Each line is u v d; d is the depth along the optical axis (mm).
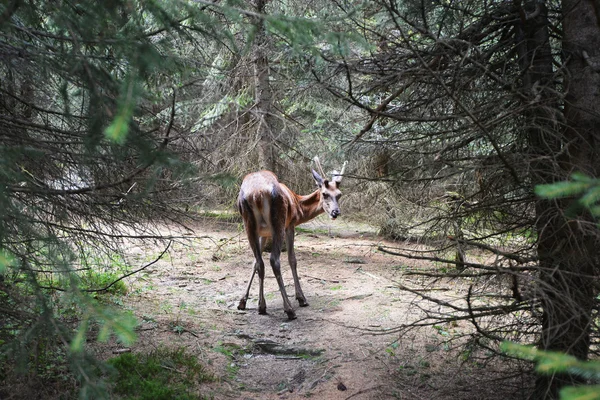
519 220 4477
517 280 3801
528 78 4211
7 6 2621
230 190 11641
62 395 4184
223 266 10703
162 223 5965
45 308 3080
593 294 3963
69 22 2736
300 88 4754
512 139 4289
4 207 2746
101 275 7902
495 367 5297
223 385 5473
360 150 5137
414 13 4402
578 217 3455
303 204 9203
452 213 4316
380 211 11703
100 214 4648
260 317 7824
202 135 4641
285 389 5508
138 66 2635
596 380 3658
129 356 5445
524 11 4258
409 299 8516
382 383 5504
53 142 3457
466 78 4328
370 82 4570
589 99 4133
